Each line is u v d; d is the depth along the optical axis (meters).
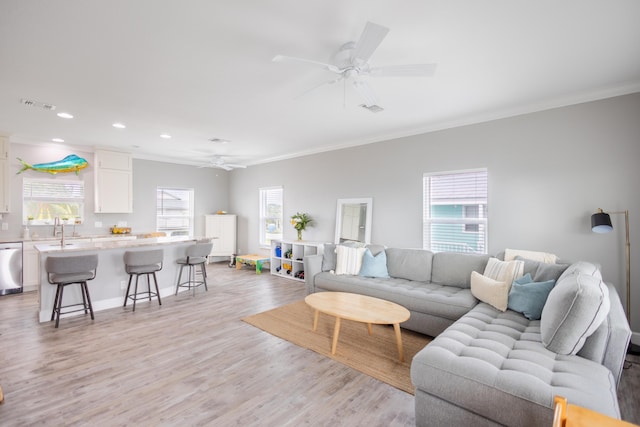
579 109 3.28
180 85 2.96
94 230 5.93
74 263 3.39
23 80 2.82
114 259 4.16
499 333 2.20
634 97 3.01
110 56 2.41
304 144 5.58
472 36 2.18
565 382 1.54
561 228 3.39
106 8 1.83
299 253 5.91
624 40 2.23
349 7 1.85
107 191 5.81
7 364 2.59
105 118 3.98
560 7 1.86
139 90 3.08
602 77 2.84
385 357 2.77
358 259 4.25
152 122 4.18
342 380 2.39
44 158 5.40
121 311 3.99
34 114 3.80
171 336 3.19
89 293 3.91
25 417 1.93
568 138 3.35
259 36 2.16
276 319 3.71
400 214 4.73
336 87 3.02
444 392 1.73
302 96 2.61
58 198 5.55
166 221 7.09
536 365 1.72
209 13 1.90
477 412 1.64
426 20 1.99
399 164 4.75
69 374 2.44
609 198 3.13
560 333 1.86
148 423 1.89
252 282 5.68
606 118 3.14
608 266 3.14
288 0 1.78
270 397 2.17
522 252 3.40
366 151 5.17
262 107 3.60
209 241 5.40
